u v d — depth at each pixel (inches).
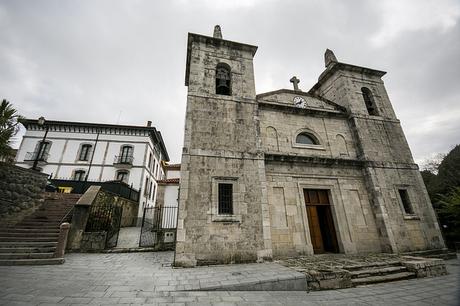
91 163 887.7
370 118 514.9
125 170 888.9
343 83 545.3
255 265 301.4
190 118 382.3
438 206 586.9
